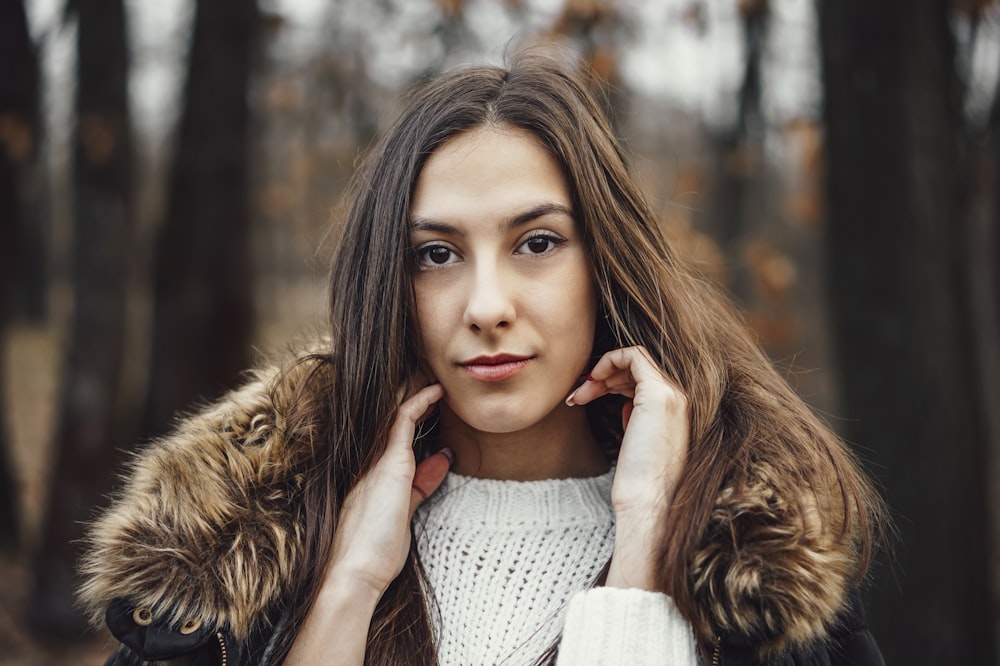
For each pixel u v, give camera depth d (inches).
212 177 179.8
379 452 52.0
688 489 47.2
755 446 49.4
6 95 193.8
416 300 49.5
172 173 183.3
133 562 47.6
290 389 55.3
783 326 211.9
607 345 56.0
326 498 51.1
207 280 179.9
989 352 167.3
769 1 215.8
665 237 55.2
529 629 49.4
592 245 49.9
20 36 193.9
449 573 51.7
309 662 47.8
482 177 47.6
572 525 52.2
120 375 190.2
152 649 47.3
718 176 304.8
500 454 53.9
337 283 54.1
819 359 278.4
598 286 51.5
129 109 190.4
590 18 177.9
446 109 49.1
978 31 139.6
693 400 51.4
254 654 49.0
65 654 172.9
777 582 44.6
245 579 47.7
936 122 99.8
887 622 97.9
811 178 204.4
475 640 49.5
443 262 49.1
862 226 99.7
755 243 223.1
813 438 52.4
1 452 225.9
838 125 101.3
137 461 54.8
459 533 52.7
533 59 53.2
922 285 98.1
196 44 181.0
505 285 47.4
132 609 48.1
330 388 54.4
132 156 192.2
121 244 189.6
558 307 48.3
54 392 396.2
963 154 108.6
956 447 98.5
